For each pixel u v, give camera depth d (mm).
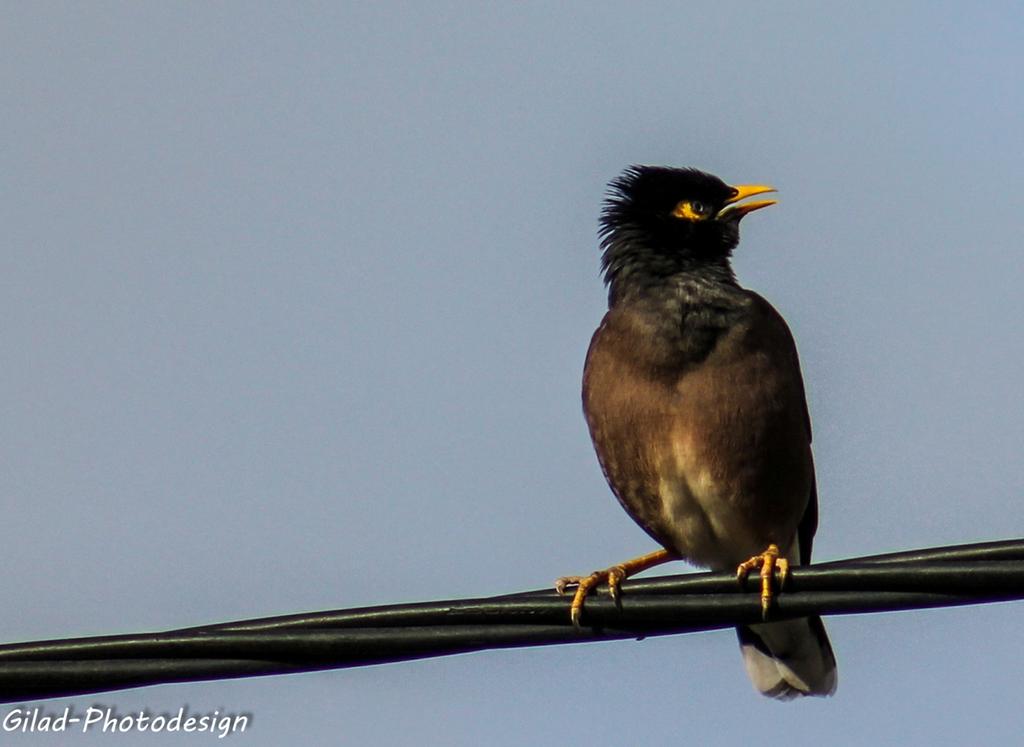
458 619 7926
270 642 7684
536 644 8062
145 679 7590
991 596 7711
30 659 7527
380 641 7828
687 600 8102
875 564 7883
